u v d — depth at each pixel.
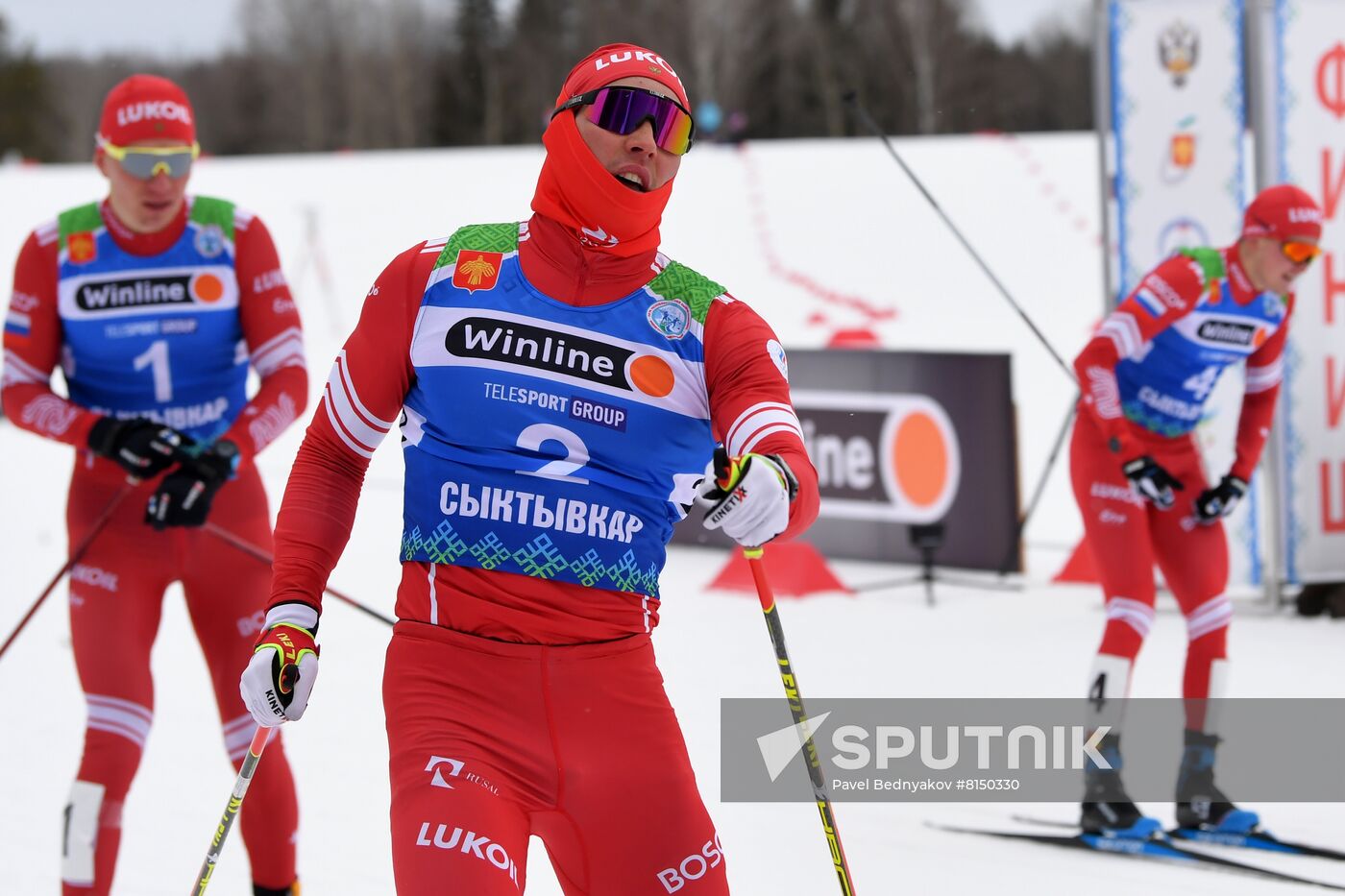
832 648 17.28
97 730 8.82
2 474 32.16
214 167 73.69
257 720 5.71
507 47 116.88
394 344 6.05
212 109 123.62
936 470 22.59
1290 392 19.36
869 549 23.31
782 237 55.72
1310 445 19.36
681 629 18.42
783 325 45.53
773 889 10.09
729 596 20.61
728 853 10.85
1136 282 20.78
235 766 9.41
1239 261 11.94
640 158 5.83
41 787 12.73
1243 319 11.99
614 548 5.95
